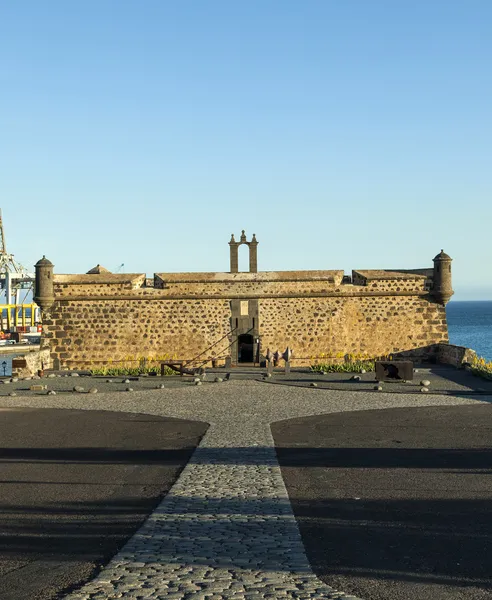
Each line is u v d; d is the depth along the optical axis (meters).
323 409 25.12
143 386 33.38
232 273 45.16
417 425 21.33
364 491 13.45
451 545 10.16
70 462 16.52
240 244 46.44
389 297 44.91
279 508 12.20
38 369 41.53
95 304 44.50
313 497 13.04
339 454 17.16
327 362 44.44
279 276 44.94
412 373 34.19
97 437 20.03
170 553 9.73
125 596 8.18
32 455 17.44
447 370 39.25
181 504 12.50
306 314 44.62
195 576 8.80
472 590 8.43
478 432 19.89
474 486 13.73
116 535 10.80
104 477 14.91
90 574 9.09
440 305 45.06
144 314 44.41
